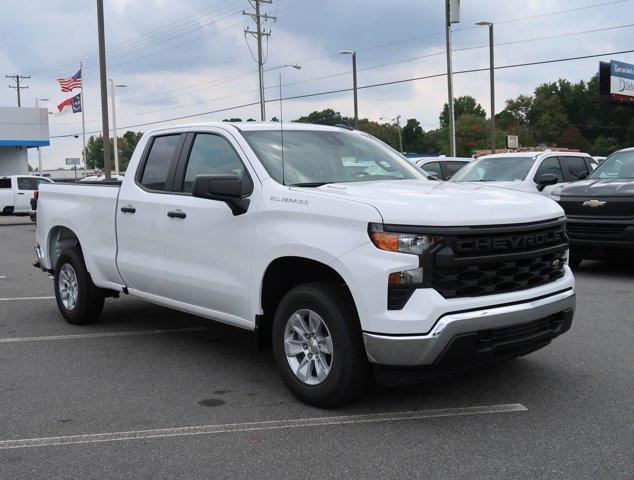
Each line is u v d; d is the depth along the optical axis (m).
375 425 4.28
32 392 5.03
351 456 3.83
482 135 119.69
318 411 4.54
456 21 25.88
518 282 4.38
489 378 5.15
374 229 4.10
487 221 4.19
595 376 5.18
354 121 43.94
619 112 116.88
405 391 4.89
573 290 4.85
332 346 4.39
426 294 4.00
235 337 6.74
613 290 8.70
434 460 3.75
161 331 7.00
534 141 118.00
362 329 4.14
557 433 4.10
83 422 4.41
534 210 4.55
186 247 5.49
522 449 3.87
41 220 7.64
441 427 4.22
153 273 5.87
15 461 3.83
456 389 4.92
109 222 6.45
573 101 121.12
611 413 4.41
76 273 7.09
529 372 5.29
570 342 6.14
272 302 4.99
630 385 4.97
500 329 4.16
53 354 6.10
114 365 5.74
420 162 15.82
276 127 5.59
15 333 6.93
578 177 11.23
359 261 4.13
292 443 4.02
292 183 4.95
